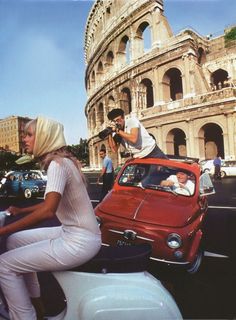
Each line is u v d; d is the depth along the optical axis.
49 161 2.56
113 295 2.47
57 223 9.33
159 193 6.71
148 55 40.97
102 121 55.66
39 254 2.52
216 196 16.33
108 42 49.88
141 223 5.54
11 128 151.12
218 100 34.78
